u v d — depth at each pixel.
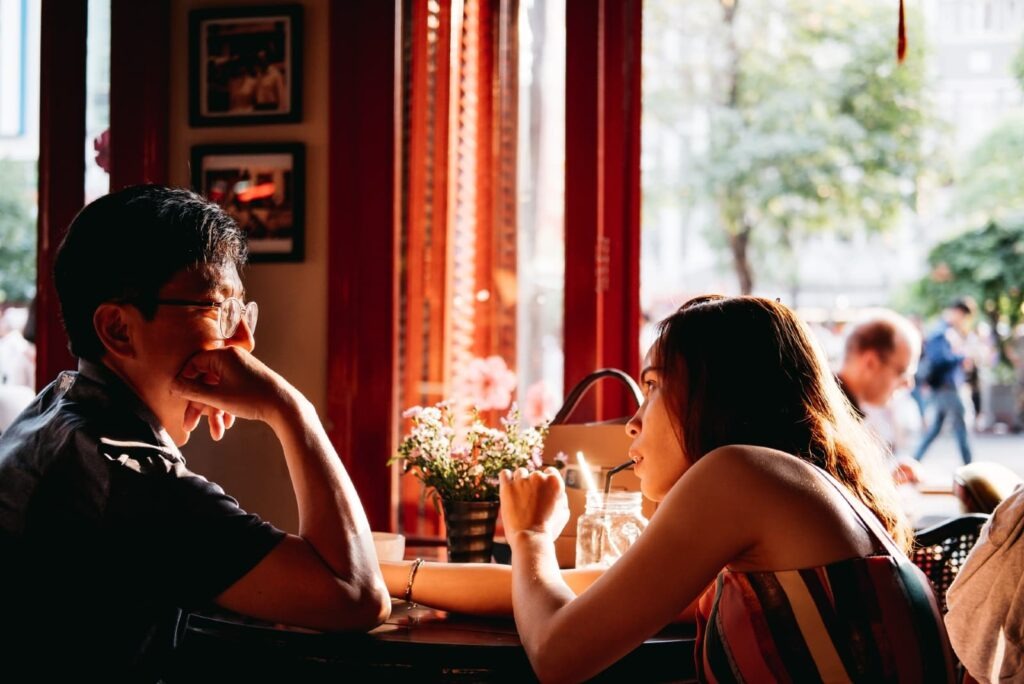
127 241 1.20
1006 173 12.58
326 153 2.65
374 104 2.65
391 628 1.45
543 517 1.43
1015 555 1.29
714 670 1.17
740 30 12.26
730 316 1.29
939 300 12.80
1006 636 1.29
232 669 1.42
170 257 1.21
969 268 12.62
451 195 2.74
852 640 1.09
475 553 1.80
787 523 1.13
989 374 12.64
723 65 12.31
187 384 1.25
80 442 1.14
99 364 1.21
